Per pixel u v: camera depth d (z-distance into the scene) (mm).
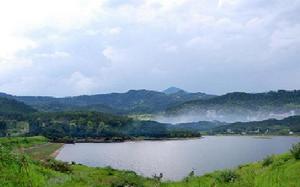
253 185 29562
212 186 32812
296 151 37344
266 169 36031
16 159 28734
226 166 130000
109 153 196625
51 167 47625
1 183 24125
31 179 26719
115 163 144750
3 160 27297
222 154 188500
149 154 192375
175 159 163875
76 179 36062
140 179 48875
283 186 26141
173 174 106500
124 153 198000
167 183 40875
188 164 140875
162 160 159125
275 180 27984
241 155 179625
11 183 24719
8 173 25844
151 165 137625
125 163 145625
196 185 34281
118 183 42531
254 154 183750
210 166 131750
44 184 27797
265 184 27875
